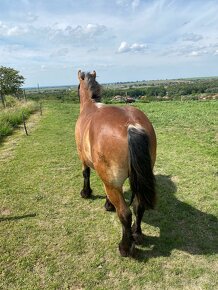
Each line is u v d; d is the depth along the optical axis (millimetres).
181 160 8227
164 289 3607
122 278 3838
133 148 3430
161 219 5172
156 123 14484
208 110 18750
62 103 32281
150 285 3684
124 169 3645
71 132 13711
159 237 4637
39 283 3861
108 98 38938
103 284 3762
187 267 3941
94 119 4070
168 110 19844
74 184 7156
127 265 4051
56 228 5168
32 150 10586
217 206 5516
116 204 3850
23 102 28703
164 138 11023
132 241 4117
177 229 4848
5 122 15078
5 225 5367
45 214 5699
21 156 9852
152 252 4285
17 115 17625
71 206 5977
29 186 7137
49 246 4648
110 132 3670
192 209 5457
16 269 4160
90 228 5090
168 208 5539
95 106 4926
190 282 3688
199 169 7422
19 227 5270
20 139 12609
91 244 4621
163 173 7332
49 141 11930
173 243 4465
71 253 4430
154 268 3955
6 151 10672
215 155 8484
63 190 6809
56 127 15211
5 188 7082
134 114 3990
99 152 3752
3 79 37688
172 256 4176
